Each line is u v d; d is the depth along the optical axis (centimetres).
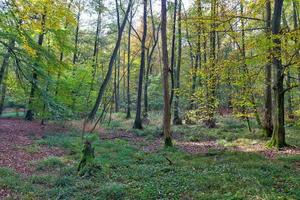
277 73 1449
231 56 1416
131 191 812
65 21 1130
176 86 2852
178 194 784
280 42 1291
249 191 771
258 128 2184
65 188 859
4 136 1756
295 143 1534
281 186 825
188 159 1267
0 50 1220
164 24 1603
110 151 1456
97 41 3591
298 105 2383
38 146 1504
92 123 2473
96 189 847
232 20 1357
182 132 2233
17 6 905
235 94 1753
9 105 4238
